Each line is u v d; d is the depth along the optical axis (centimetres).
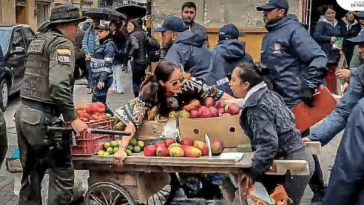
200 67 510
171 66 417
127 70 1460
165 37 564
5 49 1021
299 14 1088
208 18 1084
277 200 368
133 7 969
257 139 358
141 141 412
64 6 394
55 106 388
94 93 852
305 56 496
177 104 429
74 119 379
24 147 401
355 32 999
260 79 365
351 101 395
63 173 393
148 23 1089
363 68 392
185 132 407
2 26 1057
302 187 382
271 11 515
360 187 247
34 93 385
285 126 368
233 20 1076
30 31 1132
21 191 416
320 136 402
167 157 386
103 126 414
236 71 365
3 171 624
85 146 393
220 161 375
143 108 413
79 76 1388
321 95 473
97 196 409
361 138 244
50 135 385
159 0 1083
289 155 377
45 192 538
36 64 385
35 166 410
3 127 403
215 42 1059
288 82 511
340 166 248
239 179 378
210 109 415
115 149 402
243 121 371
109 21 873
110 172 404
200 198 491
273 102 365
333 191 251
